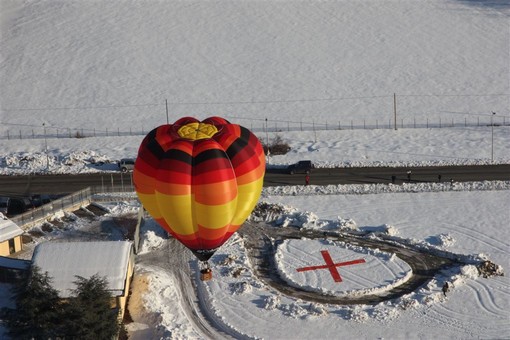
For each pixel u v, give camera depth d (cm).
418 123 10419
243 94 11712
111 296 4984
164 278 5662
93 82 12200
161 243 6225
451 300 5334
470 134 9369
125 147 9106
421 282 5619
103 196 7319
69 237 6394
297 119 10688
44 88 12025
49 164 8350
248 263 5888
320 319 5119
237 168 4691
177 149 4631
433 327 5009
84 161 8406
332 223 6575
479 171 7925
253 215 6738
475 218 6694
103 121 10788
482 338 4878
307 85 12025
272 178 7825
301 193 7369
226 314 5206
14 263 5400
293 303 5312
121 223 6619
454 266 5838
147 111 11125
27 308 4700
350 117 10738
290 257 5988
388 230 6384
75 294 4866
